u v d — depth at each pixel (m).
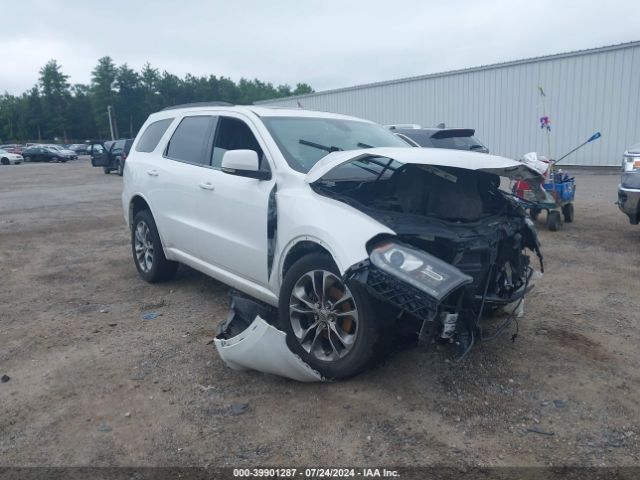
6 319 5.10
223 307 5.27
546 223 9.29
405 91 26.42
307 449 2.98
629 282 5.91
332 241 3.48
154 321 4.94
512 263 4.12
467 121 24.28
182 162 5.37
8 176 28.19
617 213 10.53
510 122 22.88
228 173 4.30
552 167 9.14
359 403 3.41
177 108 5.95
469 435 3.08
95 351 4.30
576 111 20.94
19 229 10.30
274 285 4.14
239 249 4.45
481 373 3.78
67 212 12.76
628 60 19.39
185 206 5.18
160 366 4.01
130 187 6.13
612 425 3.17
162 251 5.86
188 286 5.99
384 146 4.91
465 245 3.48
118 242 8.84
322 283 3.63
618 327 4.61
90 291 5.96
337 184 3.94
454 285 3.05
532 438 3.05
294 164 4.16
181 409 3.41
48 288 6.12
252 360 3.64
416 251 3.24
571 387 3.60
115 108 94.88
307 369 3.54
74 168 35.31
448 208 3.81
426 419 3.24
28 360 4.18
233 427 3.20
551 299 5.35
